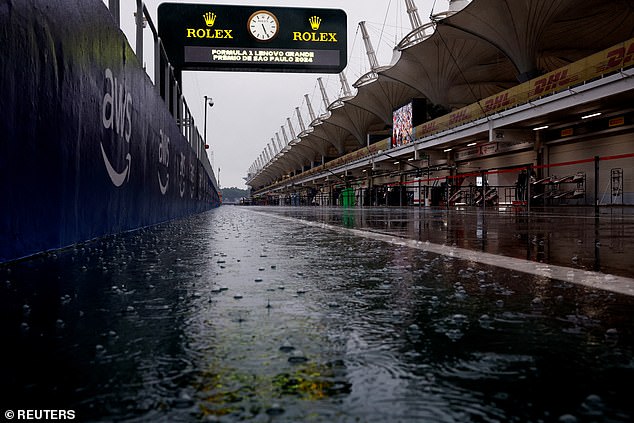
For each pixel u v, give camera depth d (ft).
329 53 61.36
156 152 30.60
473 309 6.30
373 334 5.07
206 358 4.25
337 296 7.25
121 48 20.89
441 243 16.75
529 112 78.54
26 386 3.58
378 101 181.57
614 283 8.35
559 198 85.46
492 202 100.94
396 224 31.42
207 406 3.22
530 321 5.61
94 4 16.83
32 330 5.23
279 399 3.34
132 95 23.21
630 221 32.32
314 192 287.89
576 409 3.16
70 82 14.51
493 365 4.05
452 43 119.34
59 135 13.69
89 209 16.80
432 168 101.55
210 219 43.16
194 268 10.49
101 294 7.45
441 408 3.18
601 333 5.07
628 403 3.26
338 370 3.93
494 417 3.04
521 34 95.55
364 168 184.24
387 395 3.41
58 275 9.41
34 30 11.83
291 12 60.59
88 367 4.00
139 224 25.46
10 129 10.65
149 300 6.97
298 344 4.69
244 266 10.82
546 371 3.91
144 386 3.58
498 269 10.18
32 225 12.07
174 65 58.13
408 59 134.00
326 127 243.19
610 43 121.70
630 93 61.05
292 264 11.19
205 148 101.76
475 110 96.32
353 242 17.39
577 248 14.73
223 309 6.34
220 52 58.90
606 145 79.66
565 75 69.26
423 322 5.59
